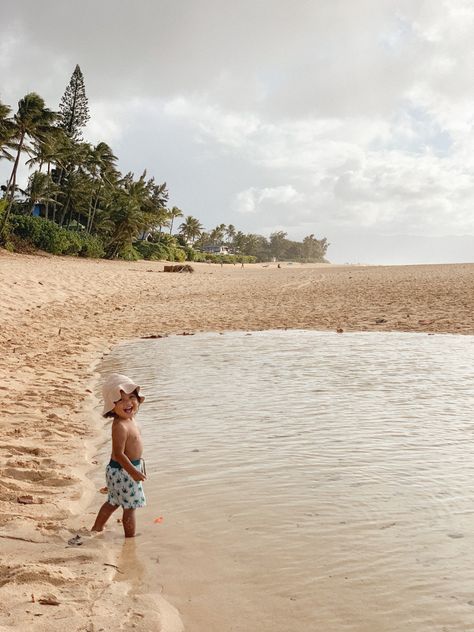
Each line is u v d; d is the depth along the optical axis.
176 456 5.98
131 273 44.75
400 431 6.56
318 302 24.27
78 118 78.69
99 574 3.71
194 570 3.73
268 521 4.38
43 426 7.26
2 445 6.36
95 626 3.10
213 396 8.64
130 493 4.27
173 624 3.15
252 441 6.37
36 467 5.77
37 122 54.97
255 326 17.97
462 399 8.02
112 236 75.94
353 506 4.59
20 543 4.17
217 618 3.20
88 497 5.11
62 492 5.18
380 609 3.21
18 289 25.22
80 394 9.23
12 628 3.05
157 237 109.88
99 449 6.50
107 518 4.35
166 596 3.44
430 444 6.07
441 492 4.82
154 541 4.17
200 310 23.05
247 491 4.98
